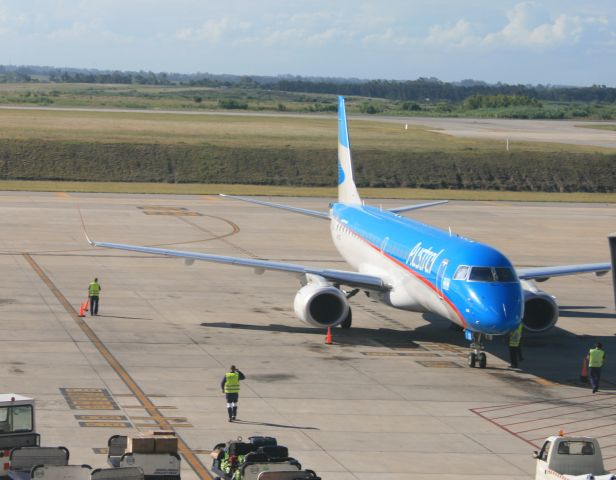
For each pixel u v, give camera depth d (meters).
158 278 56.31
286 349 40.31
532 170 126.50
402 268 42.59
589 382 37.03
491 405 33.22
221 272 59.44
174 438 22.78
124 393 32.53
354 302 52.28
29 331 41.19
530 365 39.47
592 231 84.56
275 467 22.31
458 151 131.25
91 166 115.38
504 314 35.34
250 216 86.12
